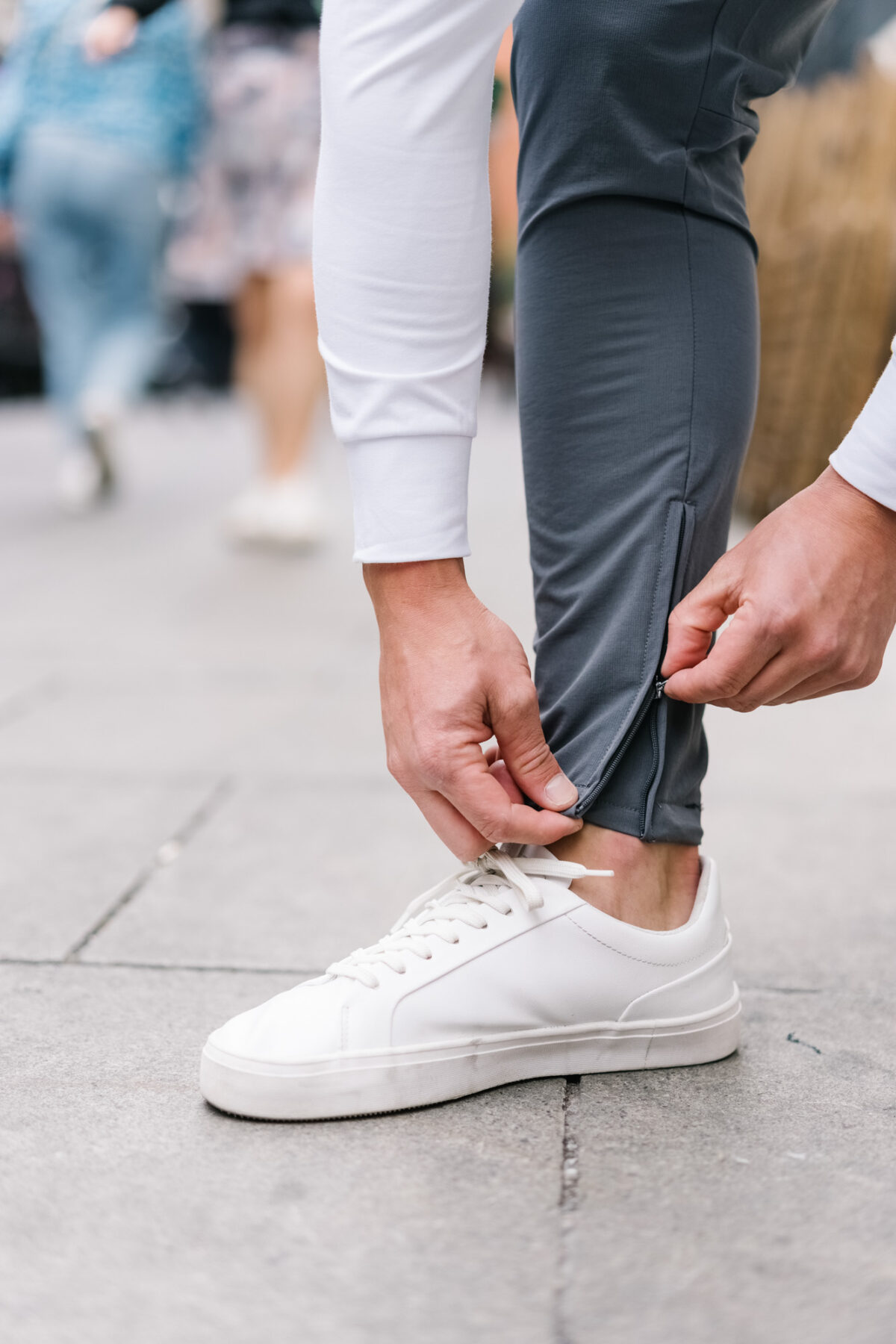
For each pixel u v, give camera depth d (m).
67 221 4.52
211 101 3.85
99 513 4.99
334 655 2.81
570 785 1.03
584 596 1.06
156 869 1.61
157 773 2.04
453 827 1.02
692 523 1.04
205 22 4.25
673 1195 0.88
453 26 0.93
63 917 1.46
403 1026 1.01
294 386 4.01
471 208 0.96
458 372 0.97
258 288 4.02
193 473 6.34
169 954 1.35
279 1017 1.01
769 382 4.07
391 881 1.56
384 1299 0.77
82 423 4.96
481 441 8.55
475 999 1.03
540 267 1.08
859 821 1.77
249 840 1.72
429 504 0.96
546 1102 1.03
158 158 4.43
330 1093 0.99
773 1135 0.97
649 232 1.05
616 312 1.05
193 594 3.48
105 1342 0.73
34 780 2.00
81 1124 0.99
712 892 1.12
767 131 4.36
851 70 4.06
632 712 1.03
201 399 11.12
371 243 0.95
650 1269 0.79
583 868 1.05
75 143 4.33
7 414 9.46
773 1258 0.81
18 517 4.87
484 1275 0.79
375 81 0.94
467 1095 1.03
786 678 0.93
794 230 3.98
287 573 3.77
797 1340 0.73
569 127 1.03
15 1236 0.83
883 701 2.49
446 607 0.98
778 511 0.94
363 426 0.97
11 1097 1.03
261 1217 0.85
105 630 3.06
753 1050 1.13
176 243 6.26
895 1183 0.90
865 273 3.55
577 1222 0.85
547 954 1.05
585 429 1.06
